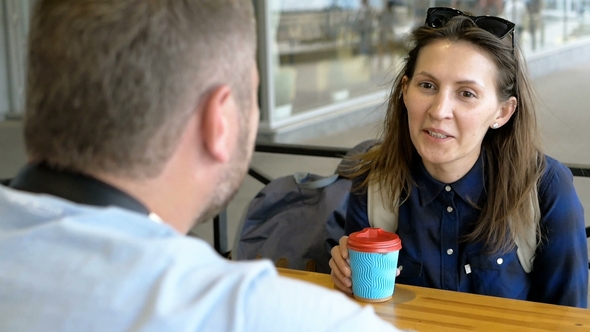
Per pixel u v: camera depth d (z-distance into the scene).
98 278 0.52
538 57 7.89
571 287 1.56
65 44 0.56
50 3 0.58
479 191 1.56
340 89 7.48
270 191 1.99
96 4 0.56
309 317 0.51
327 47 7.18
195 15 0.58
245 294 0.51
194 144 0.60
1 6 7.51
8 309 0.52
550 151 5.38
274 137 6.30
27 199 0.56
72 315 0.50
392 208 1.65
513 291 1.57
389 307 1.33
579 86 7.16
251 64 0.63
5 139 6.47
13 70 7.58
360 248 1.34
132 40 0.56
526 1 7.84
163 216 0.61
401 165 1.62
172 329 0.49
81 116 0.56
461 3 7.95
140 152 0.57
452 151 1.48
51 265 0.53
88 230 0.54
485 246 1.55
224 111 0.61
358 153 1.96
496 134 1.56
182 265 0.53
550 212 1.55
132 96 0.56
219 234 2.56
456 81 1.46
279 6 6.36
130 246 0.53
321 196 1.93
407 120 1.62
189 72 0.58
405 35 1.67
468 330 1.21
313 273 1.55
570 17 7.86
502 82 1.49
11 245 0.54
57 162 0.58
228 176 0.65
